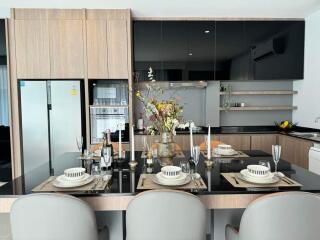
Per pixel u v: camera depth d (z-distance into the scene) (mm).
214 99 4281
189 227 1271
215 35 3984
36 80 3670
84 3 3400
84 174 1673
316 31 3744
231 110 4434
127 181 1670
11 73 3662
